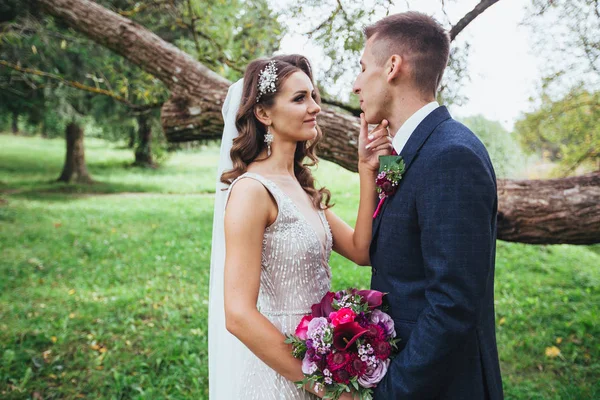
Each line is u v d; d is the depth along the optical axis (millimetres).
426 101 1704
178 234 8883
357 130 3123
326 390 1586
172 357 4047
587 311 4977
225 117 2111
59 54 10547
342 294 1698
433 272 1471
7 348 4164
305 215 1857
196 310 5227
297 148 2105
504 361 4059
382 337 1577
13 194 13648
